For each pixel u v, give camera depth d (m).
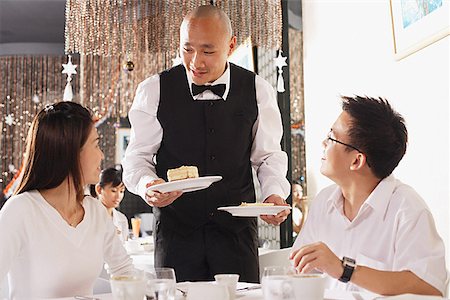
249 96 2.56
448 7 2.27
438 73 2.39
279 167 2.58
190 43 2.34
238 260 2.44
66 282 1.87
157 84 2.54
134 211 8.70
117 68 8.20
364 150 1.71
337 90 3.54
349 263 1.50
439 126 2.39
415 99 2.61
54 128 1.89
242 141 2.52
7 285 2.02
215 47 2.34
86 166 1.94
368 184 1.77
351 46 3.32
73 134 1.89
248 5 3.68
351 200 1.81
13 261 1.87
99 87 8.26
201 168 2.47
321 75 3.82
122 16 3.76
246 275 2.46
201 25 2.33
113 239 2.04
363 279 1.49
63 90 9.04
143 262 3.69
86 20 3.76
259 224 4.34
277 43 3.71
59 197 1.92
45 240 1.86
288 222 3.89
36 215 1.86
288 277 1.32
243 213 2.15
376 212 1.74
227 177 2.48
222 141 2.48
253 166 2.70
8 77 9.05
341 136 1.74
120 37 3.76
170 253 2.43
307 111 4.11
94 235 1.96
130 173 2.52
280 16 3.71
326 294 1.54
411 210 1.66
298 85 5.68
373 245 1.75
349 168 1.75
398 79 2.77
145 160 2.56
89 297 1.59
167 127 2.50
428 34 2.43
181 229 2.43
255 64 4.42
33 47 9.07
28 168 1.92
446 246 2.37
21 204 1.85
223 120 2.50
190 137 2.49
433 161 2.46
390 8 2.77
